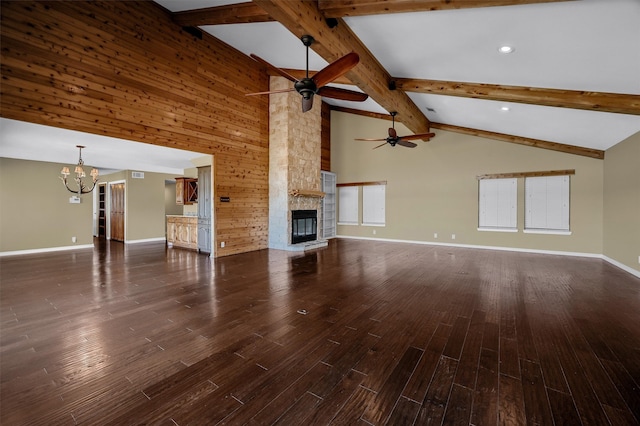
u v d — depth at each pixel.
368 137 9.52
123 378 2.00
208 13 4.83
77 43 4.06
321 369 2.12
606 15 2.25
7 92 3.51
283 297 3.69
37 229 7.04
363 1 2.90
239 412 1.68
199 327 2.82
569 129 5.35
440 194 8.26
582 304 3.46
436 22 2.97
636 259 4.85
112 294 3.80
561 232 6.74
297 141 7.54
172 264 5.64
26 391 1.86
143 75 4.80
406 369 2.11
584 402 1.76
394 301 3.55
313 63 5.68
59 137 4.46
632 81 3.20
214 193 6.17
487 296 3.74
